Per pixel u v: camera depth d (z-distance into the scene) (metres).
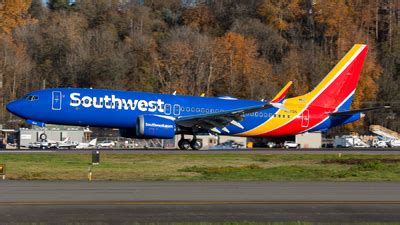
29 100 191.62
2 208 84.25
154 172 133.88
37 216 79.81
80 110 192.88
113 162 154.38
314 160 169.50
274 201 91.94
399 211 85.38
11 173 127.94
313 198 95.00
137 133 194.88
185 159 166.00
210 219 79.56
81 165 146.00
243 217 80.88
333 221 79.38
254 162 162.00
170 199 92.69
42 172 129.88
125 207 85.94
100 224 76.06
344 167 150.38
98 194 97.00
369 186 110.75
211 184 111.62
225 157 173.38
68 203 88.38
